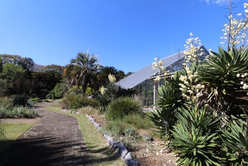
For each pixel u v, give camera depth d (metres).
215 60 2.44
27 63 34.97
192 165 2.22
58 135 4.55
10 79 21.28
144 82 11.34
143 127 5.12
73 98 13.09
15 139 3.99
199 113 2.55
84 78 19.20
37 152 3.12
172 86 3.23
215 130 2.34
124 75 30.61
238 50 2.61
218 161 2.14
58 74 33.47
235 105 2.49
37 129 5.30
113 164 2.57
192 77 2.46
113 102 7.36
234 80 2.30
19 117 7.76
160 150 3.22
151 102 10.55
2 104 8.83
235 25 2.75
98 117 7.98
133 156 2.86
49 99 23.39
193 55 3.10
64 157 2.88
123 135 4.38
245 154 1.86
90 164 2.58
